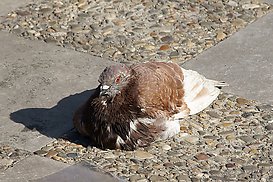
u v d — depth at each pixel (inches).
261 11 604.7
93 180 425.1
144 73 444.1
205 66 534.0
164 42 566.3
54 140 461.4
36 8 616.7
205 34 575.5
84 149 451.5
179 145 452.8
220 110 486.0
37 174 432.5
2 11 613.6
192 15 602.9
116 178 425.1
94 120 442.3
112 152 447.5
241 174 426.9
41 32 583.2
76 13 607.8
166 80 451.8
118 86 433.7
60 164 439.5
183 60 542.0
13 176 431.2
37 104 495.8
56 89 510.6
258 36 569.0
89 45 564.1
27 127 473.7
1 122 478.3
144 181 422.0
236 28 581.6
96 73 527.5
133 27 586.6
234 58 542.3
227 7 612.4
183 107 459.2
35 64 539.5
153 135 445.1
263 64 534.6
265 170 429.7
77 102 496.4
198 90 472.4
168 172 429.7
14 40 572.1
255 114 481.7
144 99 436.8
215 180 422.0
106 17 601.0
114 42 567.2
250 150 447.5
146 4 619.2
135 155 444.1
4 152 450.9
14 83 517.7
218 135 462.0
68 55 550.9
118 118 437.4
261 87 509.0
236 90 506.3
